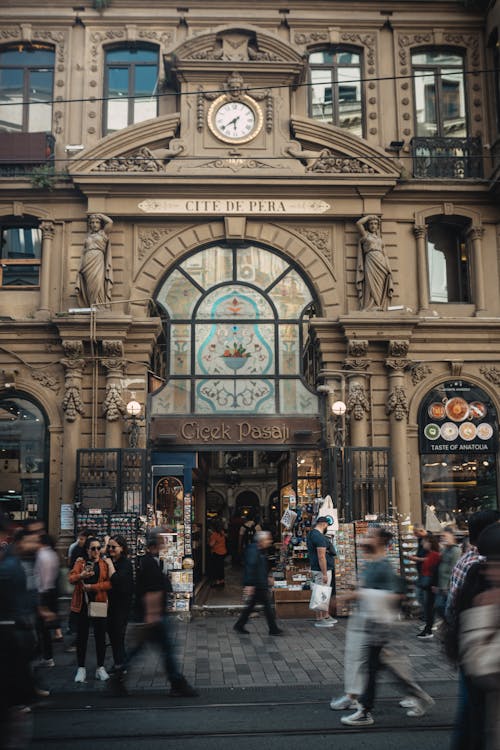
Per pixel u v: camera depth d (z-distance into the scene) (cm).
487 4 1834
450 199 1761
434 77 1858
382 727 730
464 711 570
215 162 1716
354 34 1848
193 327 1722
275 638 1238
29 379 1653
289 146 1730
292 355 1722
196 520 1981
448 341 1708
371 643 744
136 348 1653
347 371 1659
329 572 1385
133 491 1548
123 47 1833
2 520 578
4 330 1662
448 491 1672
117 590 958
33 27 1816
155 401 1688
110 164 1702
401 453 1638
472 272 1766
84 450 1551
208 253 1745
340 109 1833
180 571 1466
